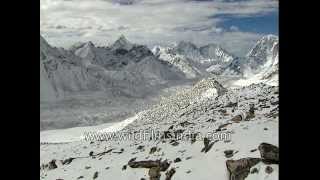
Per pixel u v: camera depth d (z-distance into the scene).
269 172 18.05
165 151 25.88
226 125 29.20
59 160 33.09
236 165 19.20
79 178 26.22
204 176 20.23
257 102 40.81
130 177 23.34
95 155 32.22
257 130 24.41
